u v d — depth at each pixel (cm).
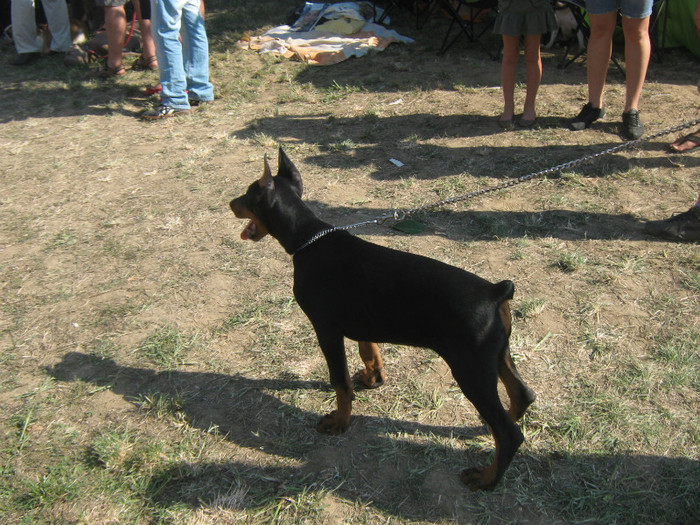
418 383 303
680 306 332
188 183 519
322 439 278
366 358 288
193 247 430
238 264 407
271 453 272
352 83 712
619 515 231
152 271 407
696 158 477
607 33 502
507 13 512
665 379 288
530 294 351
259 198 268
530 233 407
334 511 243
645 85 629
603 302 340
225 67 809
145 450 275
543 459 257
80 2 915
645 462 251
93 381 321
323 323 258
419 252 396
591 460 254
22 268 422
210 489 256
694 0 666
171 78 654
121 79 801
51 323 367
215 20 1027
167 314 366
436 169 501
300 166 529
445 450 266
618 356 304
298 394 304
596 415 274
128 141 616
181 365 327
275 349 333
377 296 240
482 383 222
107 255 429
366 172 508
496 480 235
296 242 268
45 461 277
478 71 714
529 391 248
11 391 318
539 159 497
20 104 746
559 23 749
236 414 295
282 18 996
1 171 571
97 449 277
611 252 381
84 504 254
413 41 839
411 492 249
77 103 726
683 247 379
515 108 599
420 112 616
